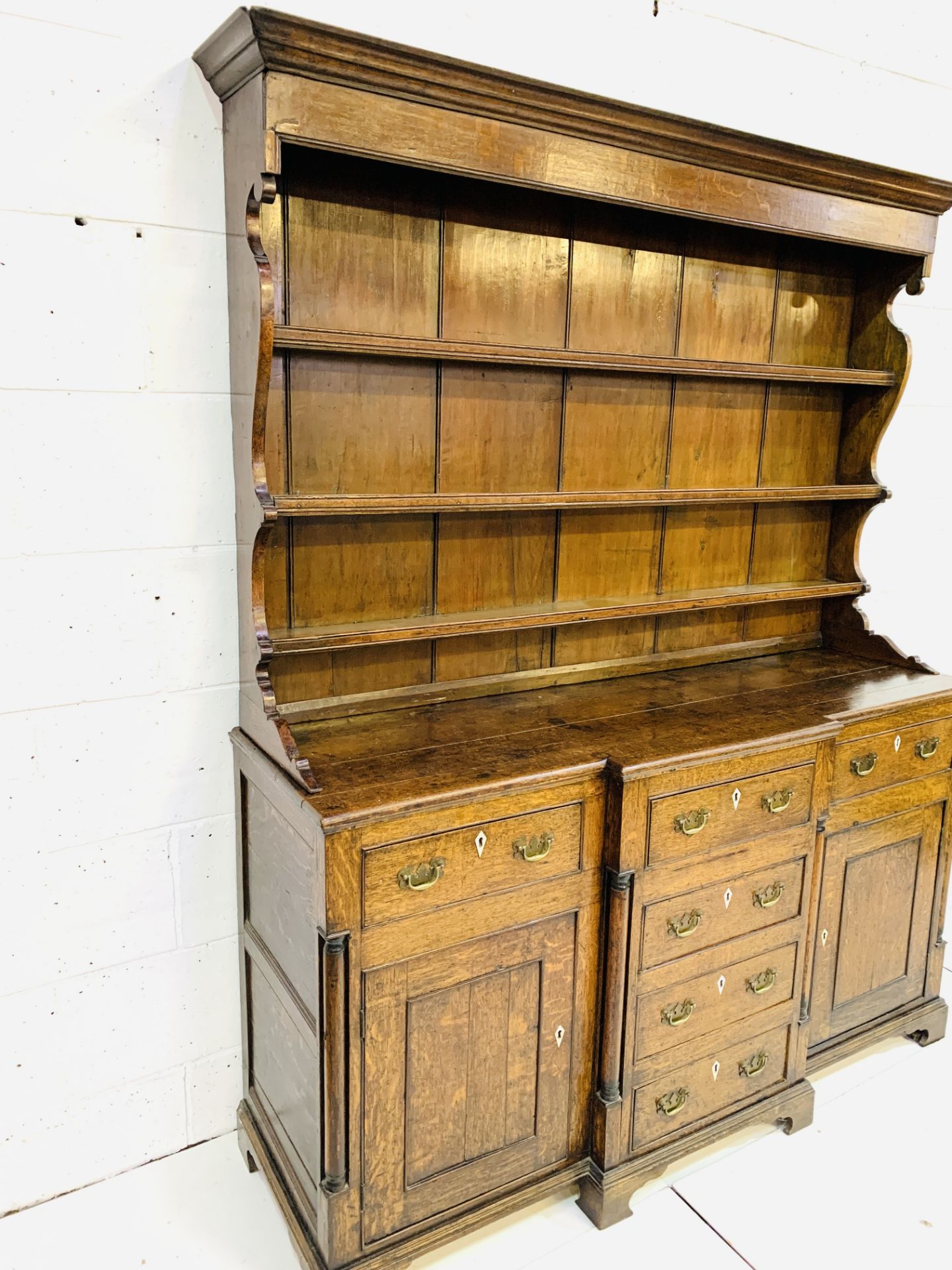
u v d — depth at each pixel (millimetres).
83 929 1780
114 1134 1883
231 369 1674
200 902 1891
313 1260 1567
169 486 1704
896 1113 2102
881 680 2205
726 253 2090
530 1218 1808
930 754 2162
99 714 1723
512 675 2053
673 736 1783
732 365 1960
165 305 1637
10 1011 1736
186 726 1808
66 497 1621
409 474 1818
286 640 1620
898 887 2199
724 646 2363
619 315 1985
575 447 2004
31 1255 1694
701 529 2236
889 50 2402
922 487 2760
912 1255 1732
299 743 1709
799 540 2404
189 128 1600
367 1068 1520
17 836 1688
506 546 1977
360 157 1445
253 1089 1927
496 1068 1663
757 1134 2039
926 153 2547
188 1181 1881
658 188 1718
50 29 1467
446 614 1913
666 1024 1806
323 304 1666
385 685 1909
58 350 1567
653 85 2084
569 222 1880
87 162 1532
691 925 1790
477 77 1452
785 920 1942
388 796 1467
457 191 1749
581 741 1743
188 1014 1921
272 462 1673
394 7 1742
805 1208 1836
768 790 1840
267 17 1270
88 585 1667
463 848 1540
